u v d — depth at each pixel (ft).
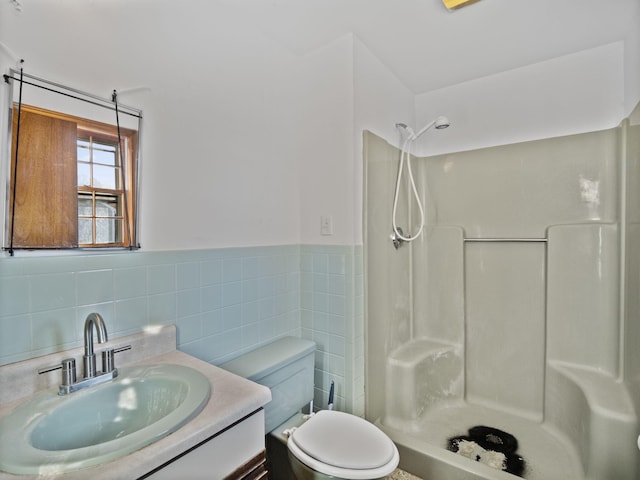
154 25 4.06
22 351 3.02
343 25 5.35
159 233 4.11
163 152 4.15
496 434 6.08
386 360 6.51
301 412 5.56
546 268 6.38
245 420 2.95
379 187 6.31
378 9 4.95
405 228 7.27
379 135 6.33
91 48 3.50
